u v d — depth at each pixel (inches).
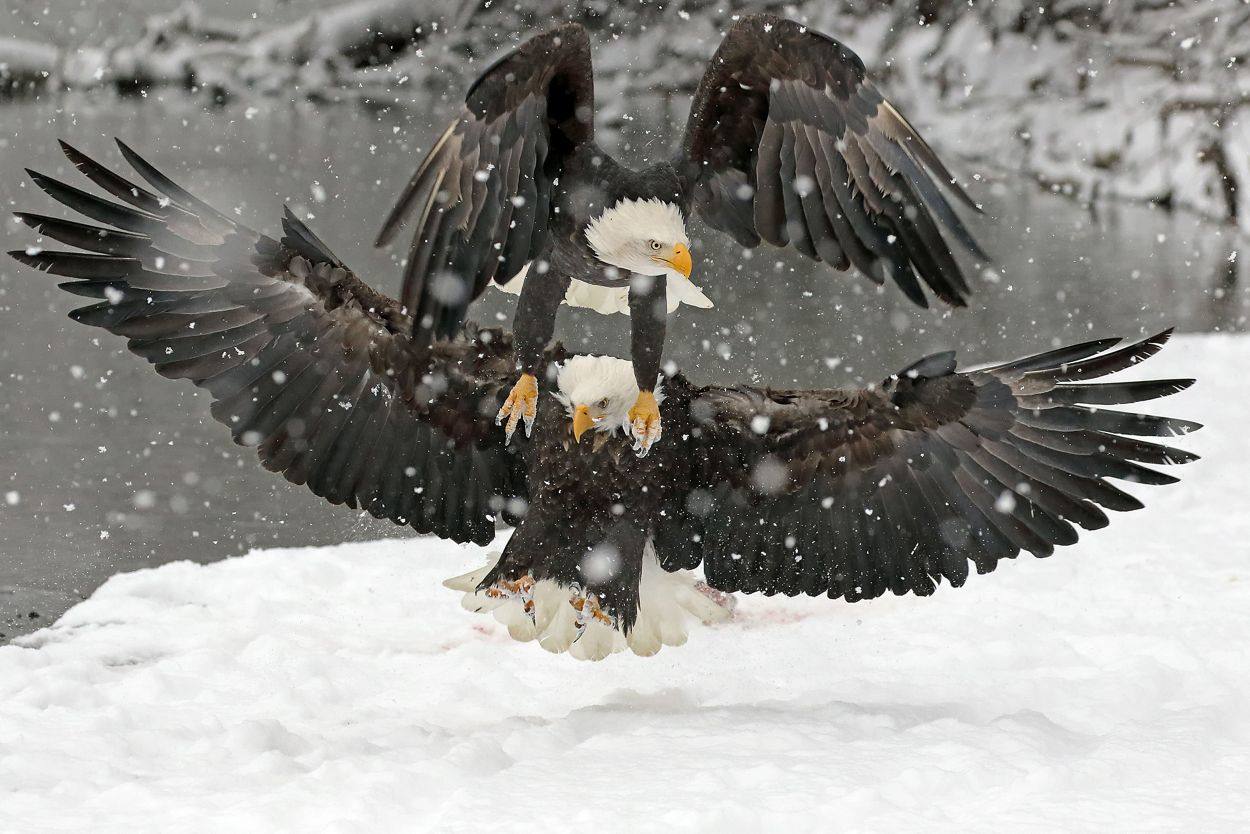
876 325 1176.8
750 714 363.9
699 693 405.4
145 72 2883.9
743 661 440.1
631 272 368.5
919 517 391.9
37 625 495.2
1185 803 287.4
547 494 377.1
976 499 387.9
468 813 282.7
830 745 333.1
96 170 373.7
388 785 299.9
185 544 604.7
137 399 849.5
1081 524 383.6
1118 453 374.0
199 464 724.7
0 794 308.0
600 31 2763.3
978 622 469.1
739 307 1245.1
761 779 304.2
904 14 2326.5
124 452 738.8
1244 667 420.5
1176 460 371.2
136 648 453.7
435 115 2657.5
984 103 2161.7
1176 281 1386.6
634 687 418.9
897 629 467.2
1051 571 523.8
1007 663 430.3
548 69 331.0
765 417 384.5
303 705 396.8
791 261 1508.4
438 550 575.2
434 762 317.4
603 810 282.0
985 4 2230.6
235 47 2935.5
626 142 2170.3
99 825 286.4
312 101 2842.0
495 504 407.5
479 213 327.6
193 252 380.2
